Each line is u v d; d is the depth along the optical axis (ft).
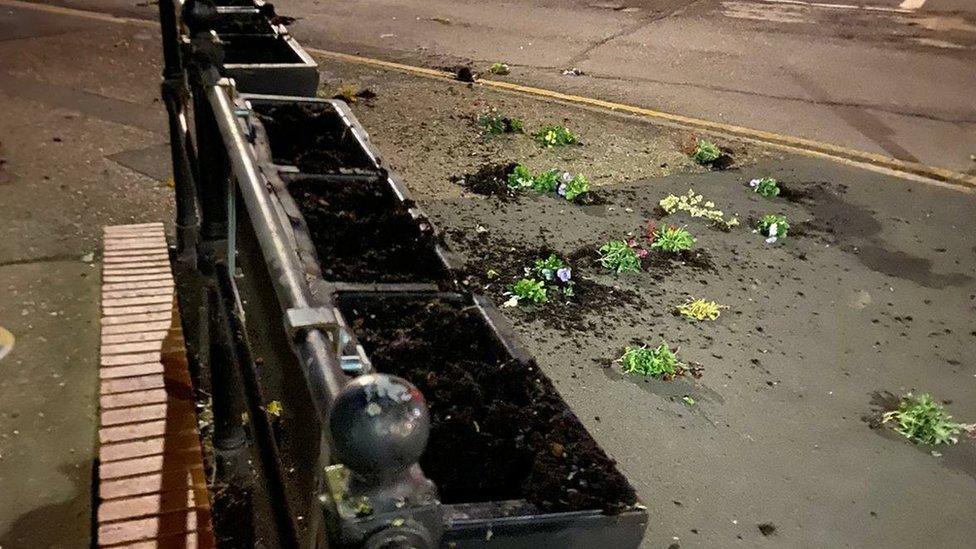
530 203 19.01
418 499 3.74
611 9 40.68
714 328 14.74
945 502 11.25
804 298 16.03
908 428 12.42
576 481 5.83
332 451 3.65
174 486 9.80
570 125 24.48
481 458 6.25
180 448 10.46
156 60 28.58
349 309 7.95
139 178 19.15
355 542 3.66
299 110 12.81
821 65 32.30
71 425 11.43
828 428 12.48
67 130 21.65
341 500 3.68
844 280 16.83
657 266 16.71
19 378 12.24
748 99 27.96
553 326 14.33
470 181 19.86
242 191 6.88
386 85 27.25
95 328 13.52
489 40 34.12
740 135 24.61
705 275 16.55
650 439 11.89
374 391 3.59
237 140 7.70
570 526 5.45
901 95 29.09
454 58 31.24
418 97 26.14
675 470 11.35
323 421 4.04
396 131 22.98
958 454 12.17
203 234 11.21
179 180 14.42
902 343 14.80
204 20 10.07
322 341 4.88
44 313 13.79
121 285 14.20
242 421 9.20
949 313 15.90
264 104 12.79
